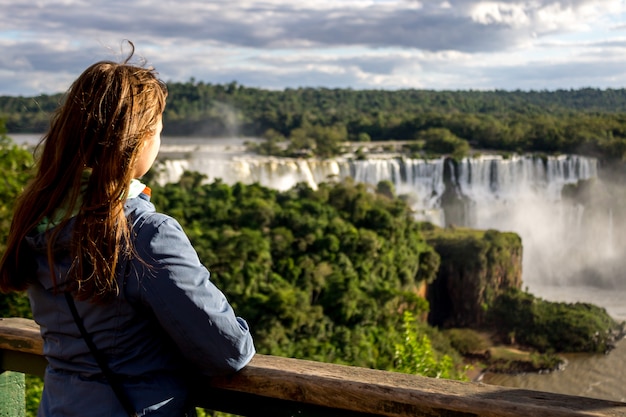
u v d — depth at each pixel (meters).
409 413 1.64
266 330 32.34
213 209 46.41
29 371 2.24
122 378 1.61
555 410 1.50
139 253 1.55
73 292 1.60
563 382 42.12
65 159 1.59
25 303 12.23
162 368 1.65
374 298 38.94
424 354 10.14
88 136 1.58
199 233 40.25
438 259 52.19
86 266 1.56
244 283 36.28
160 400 1.64
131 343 1.61
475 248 53.00
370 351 33.09
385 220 48.91
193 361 1.65
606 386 41.44
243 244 37.91
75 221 1.57
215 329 1.59
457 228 62.84
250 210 45.44
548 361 44.84
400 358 9.89
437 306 54.47
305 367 1.82
